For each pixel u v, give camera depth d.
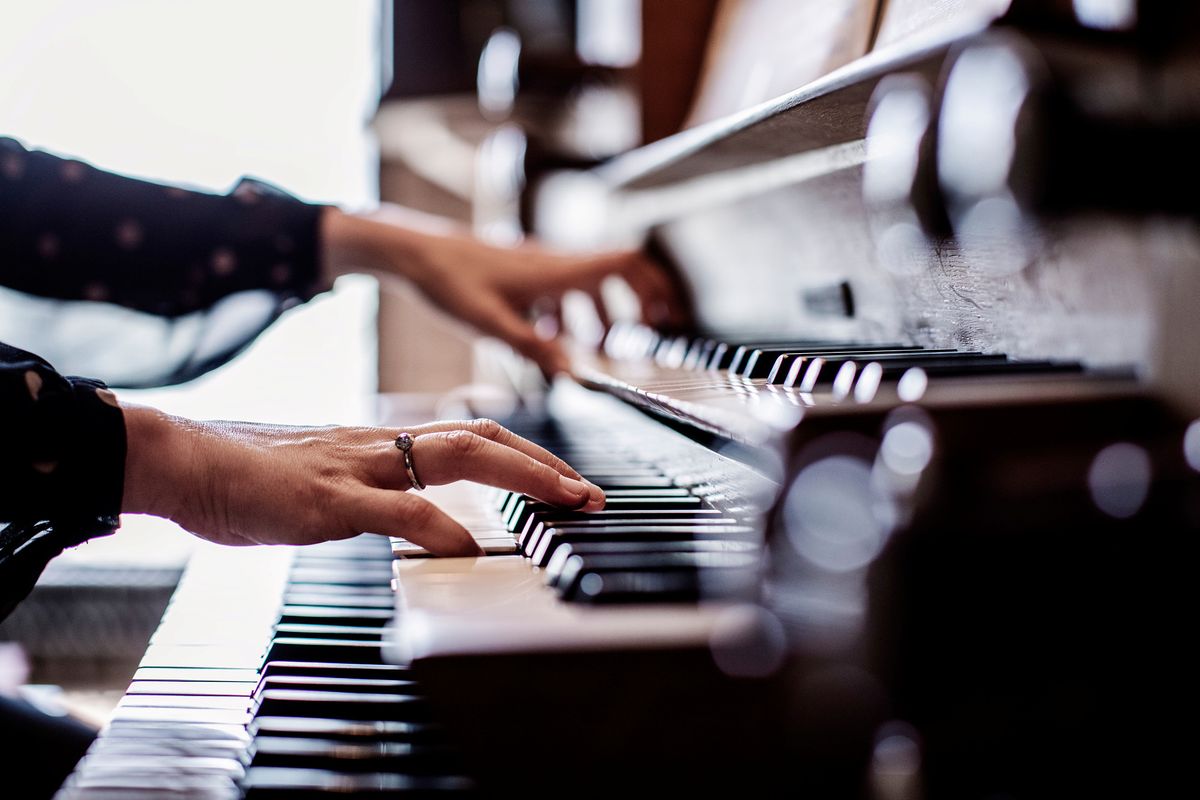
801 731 0.41
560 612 0.51
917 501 0.40
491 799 0.44
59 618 1.85
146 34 2.97
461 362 2.87
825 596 0.41
